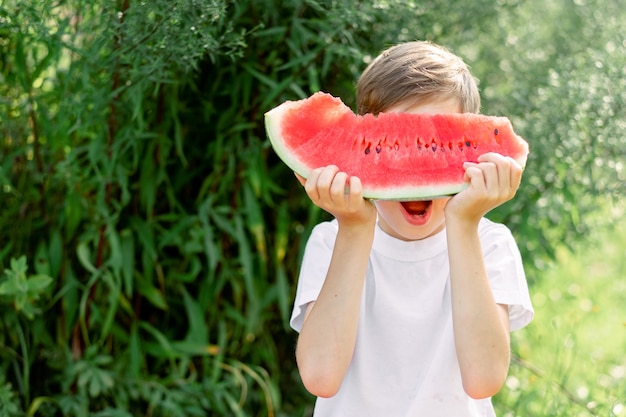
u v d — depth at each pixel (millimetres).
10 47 2717
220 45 2453
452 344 1937
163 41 2320
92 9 2502
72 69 2523
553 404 2768
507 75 3223
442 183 1818
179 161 2951
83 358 2871
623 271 4484
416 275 1992
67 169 2693
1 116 2730
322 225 2152
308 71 2830
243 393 2928
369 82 2037
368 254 1854
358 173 1857
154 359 3059
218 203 2967
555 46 3244
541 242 3080
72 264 2930
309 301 2020
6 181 2740
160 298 2852
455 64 2023
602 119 2830
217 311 3062
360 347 1970
